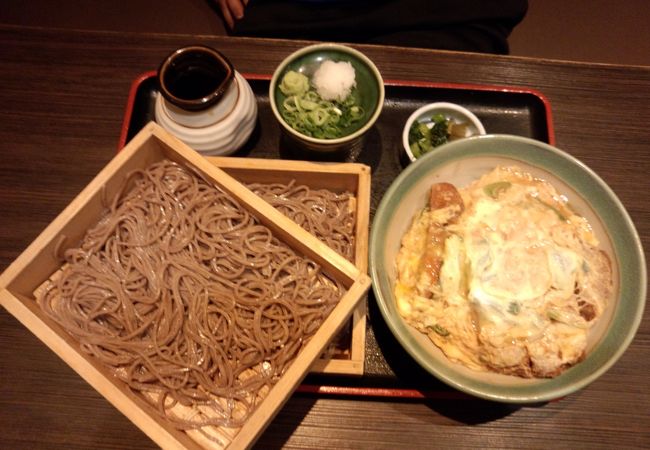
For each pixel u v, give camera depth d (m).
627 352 0.39
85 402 0.37
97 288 0.33
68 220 0.32
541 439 0.37
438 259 0.37
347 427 0.37
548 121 0.44
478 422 0.37
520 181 0.39
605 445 0.36
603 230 0.37
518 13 0.55
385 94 0.46
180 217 0.35
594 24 0.66
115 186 0.34
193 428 0.31
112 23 0.65
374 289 0.33
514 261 0.37
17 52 0.46
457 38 0.55
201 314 0.33
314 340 0.28
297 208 0.38
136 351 0.32
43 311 0.32
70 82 0.46
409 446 0.36
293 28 0.56
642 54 0.65
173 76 0.37
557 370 0.35
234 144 0.41
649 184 0.44
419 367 0.38
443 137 0.43
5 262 0.40
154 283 0.33
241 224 0.35
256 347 0.32
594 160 0.44
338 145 0.39
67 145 0.44
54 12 0.65
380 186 0.43
